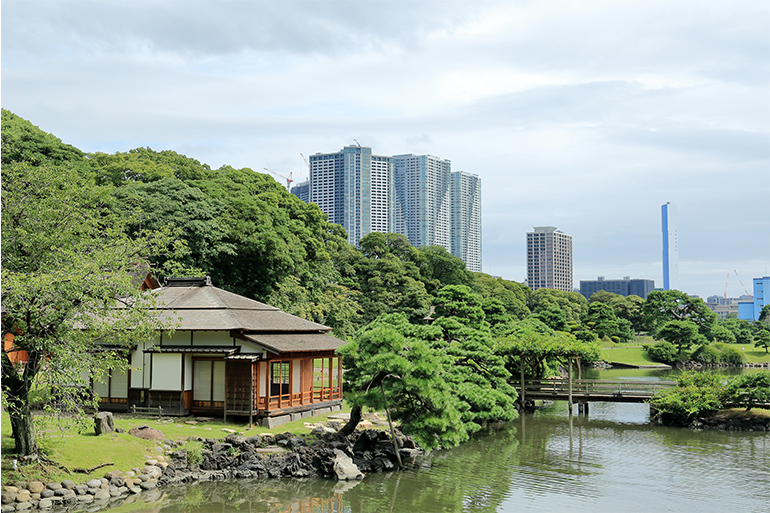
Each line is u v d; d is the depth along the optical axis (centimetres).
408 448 3353
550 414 5075
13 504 2095
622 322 13400
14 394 2248
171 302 3697
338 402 4100
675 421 4562
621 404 5756
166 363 3478
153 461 2614
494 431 4262
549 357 5400
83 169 5981
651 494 2697
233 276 5744
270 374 3369
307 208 7894
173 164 7288
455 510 2442
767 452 3575
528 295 14662
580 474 3033
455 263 11181
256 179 7500
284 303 5847
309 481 2753
